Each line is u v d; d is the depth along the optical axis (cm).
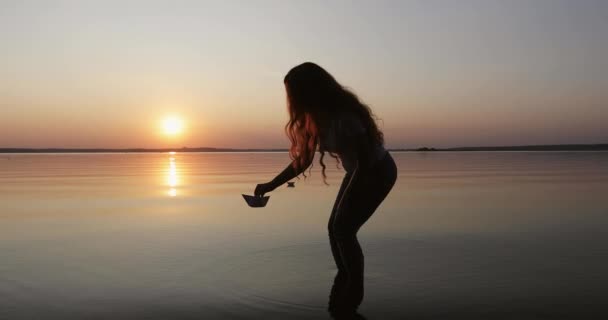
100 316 245
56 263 356
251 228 504
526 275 313
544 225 511
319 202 746
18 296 279
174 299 270
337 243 284
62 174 1684
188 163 3259
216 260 360
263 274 320
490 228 493
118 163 3284
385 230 483
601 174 1447
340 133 257
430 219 555
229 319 239
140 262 357
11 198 827
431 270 326
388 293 277
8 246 421
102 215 612
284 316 242
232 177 1484
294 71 264
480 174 1494
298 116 270
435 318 238
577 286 288
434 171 1716
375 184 266
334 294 277
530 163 2541
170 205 718
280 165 2702
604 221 535
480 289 283
